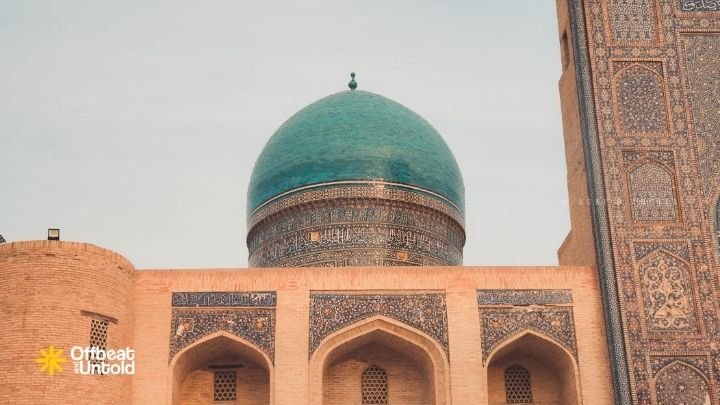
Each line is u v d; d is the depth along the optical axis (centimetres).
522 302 2194
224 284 2180
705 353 2150
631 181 2286
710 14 2438
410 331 2162
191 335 2141
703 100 2367
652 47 2405
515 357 2270
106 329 2036
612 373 2138
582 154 2358
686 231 2250
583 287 2217
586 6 2428
